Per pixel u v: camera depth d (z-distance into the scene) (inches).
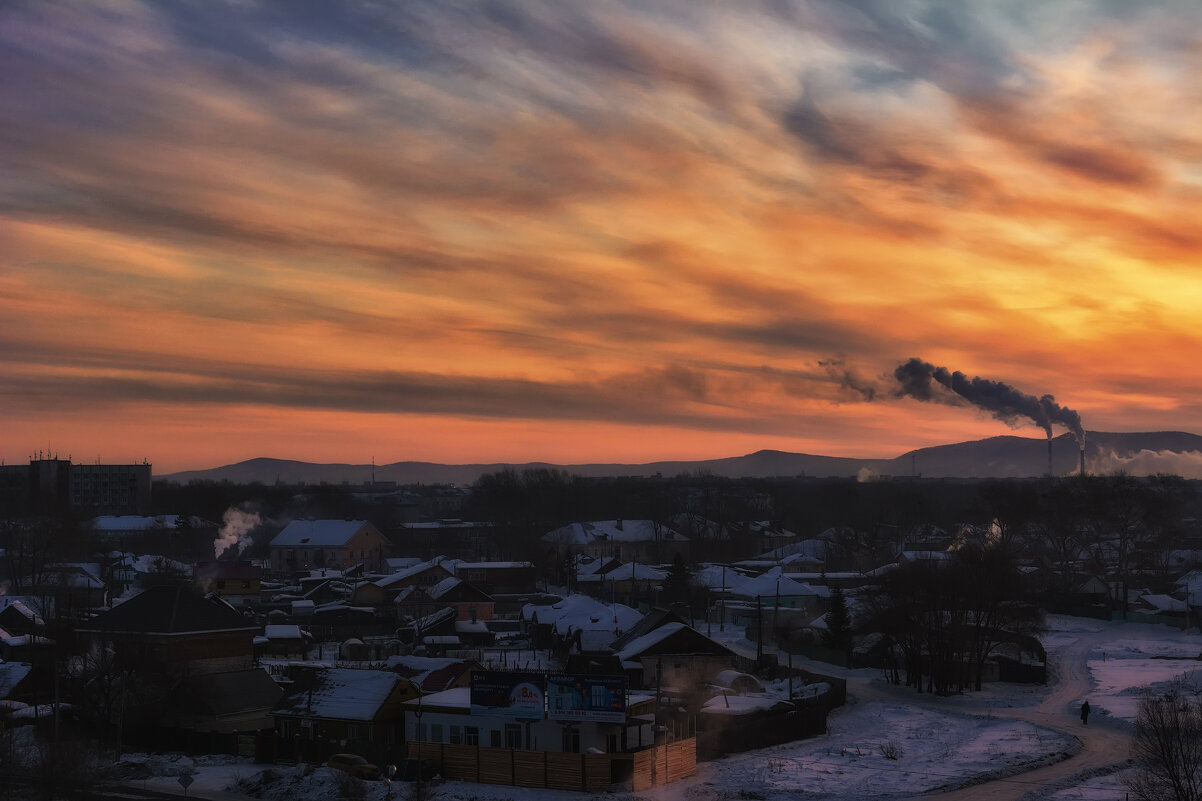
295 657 4975.4
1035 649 4384.8
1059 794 2438.5
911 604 4143.7
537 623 5477.4
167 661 3245.6
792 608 6294.3
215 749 2933.1
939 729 3299.7
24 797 2342.5
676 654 4185.5
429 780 2541.8
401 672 3550.7
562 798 2405.3
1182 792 2105.1
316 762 2797.7
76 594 6058.1
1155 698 3563.0
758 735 3031.5
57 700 2869.1
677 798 2399.1
